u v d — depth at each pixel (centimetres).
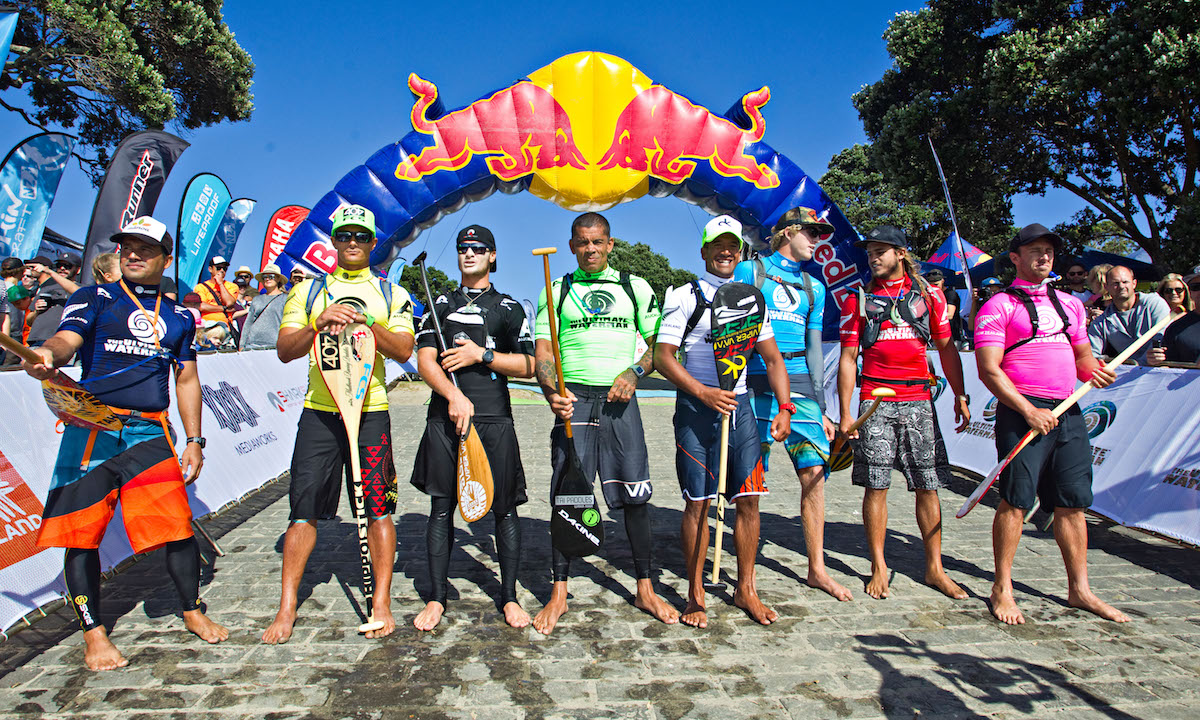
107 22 1517
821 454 383
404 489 616
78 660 289
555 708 251
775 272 397
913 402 366
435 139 527
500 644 305
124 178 732
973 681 272
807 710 250
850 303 379
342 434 330
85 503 286
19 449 350
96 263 338
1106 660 289
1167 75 1216
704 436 333
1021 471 333
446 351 329
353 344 320
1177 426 452
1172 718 246
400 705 254
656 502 573
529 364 340
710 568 409
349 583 381
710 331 333
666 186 556
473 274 348
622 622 329
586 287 346
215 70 1795
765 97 559
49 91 1634
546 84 532
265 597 360
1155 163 1562
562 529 328
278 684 269
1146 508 444
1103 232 2119
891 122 1733
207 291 948
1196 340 512
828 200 573
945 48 1700
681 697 259
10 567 322
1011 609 331
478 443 324
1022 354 344
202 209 833
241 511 538
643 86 536
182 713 248
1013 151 1625
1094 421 528
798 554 434
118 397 299
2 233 739
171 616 335
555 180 537
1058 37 1398
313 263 539
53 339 282
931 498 371
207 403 571
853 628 322
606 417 338
